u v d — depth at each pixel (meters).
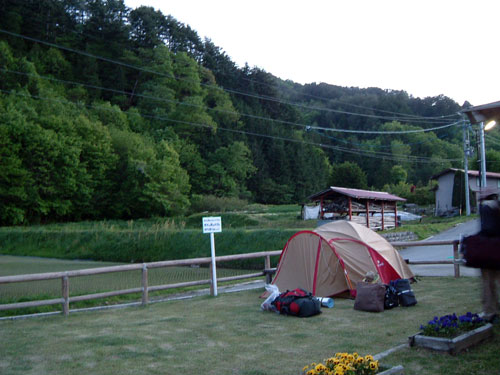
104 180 57.84
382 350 5.91
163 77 85.00
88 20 93.25
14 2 83.19
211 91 94.75
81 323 8.36
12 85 66.50
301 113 121.12
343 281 10.13
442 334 5.71
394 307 8.62
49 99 63.38
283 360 5.65
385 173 88.19
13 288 14.02
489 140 77.56
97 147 56.66
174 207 57.72
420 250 21.62
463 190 41.50
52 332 7.61
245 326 7.64
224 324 7.85
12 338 7.16
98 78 83.94
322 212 28.12
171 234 28.31
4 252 33.66
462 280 11.41
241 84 109.50
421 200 54.94
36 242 33.91
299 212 48.25
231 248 23.75
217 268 22.11
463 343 5.46
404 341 6.30
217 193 75.50
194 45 112.19
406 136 104.12
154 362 5.73
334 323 7.62
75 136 56.19
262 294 11.02
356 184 57.56
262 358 5.77
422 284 11.19
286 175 89.19
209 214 45.81
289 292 8.68
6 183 49.19
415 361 5.18
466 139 37.00
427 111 131.12
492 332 5.98
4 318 8.86
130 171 56.38
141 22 96.81
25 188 49.81
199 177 75.44
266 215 44.38
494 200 6.11
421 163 97.50
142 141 64.81
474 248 6.07
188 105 80.75
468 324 5.89
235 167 77.38
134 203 57.09
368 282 9.34
